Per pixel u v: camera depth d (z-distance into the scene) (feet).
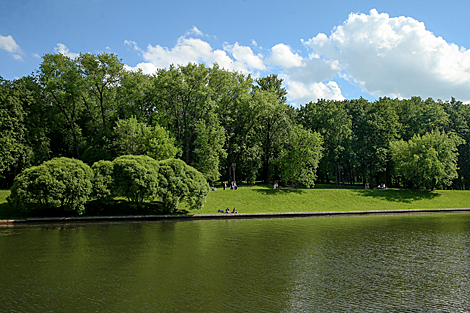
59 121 179.01
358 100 253.44
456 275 63.77
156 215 134.51
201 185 142.00
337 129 218.18
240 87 202.69
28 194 116.57
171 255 75.56
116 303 48.06
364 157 208.95
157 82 184.34
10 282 56.75
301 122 240.94
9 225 113.60
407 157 201.36
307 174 192.44
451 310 47.88
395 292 54.54
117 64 168.35
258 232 105.09
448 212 164.66
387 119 220.43
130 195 132.98
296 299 50.67
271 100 197.77
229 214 140.97
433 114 234.79
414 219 138.21
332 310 46.88
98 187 127.75
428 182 196.54
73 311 45.09
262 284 57.26
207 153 173.78
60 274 61.26
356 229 112.06
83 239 91.40
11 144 145.38
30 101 162.71
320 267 67.87
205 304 48.06
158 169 140.05
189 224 121.39
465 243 91.09
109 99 181.68
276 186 188.55
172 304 47.93
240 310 46.14
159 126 165.68
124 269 64.69
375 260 73.82
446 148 196.03
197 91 178.60
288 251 80.79
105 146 169.89
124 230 106.42
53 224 116.98
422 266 69.51
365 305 49.03
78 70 166.61
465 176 234.79
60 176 121.60
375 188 205.36
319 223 125.80
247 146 210.18
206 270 64.69
